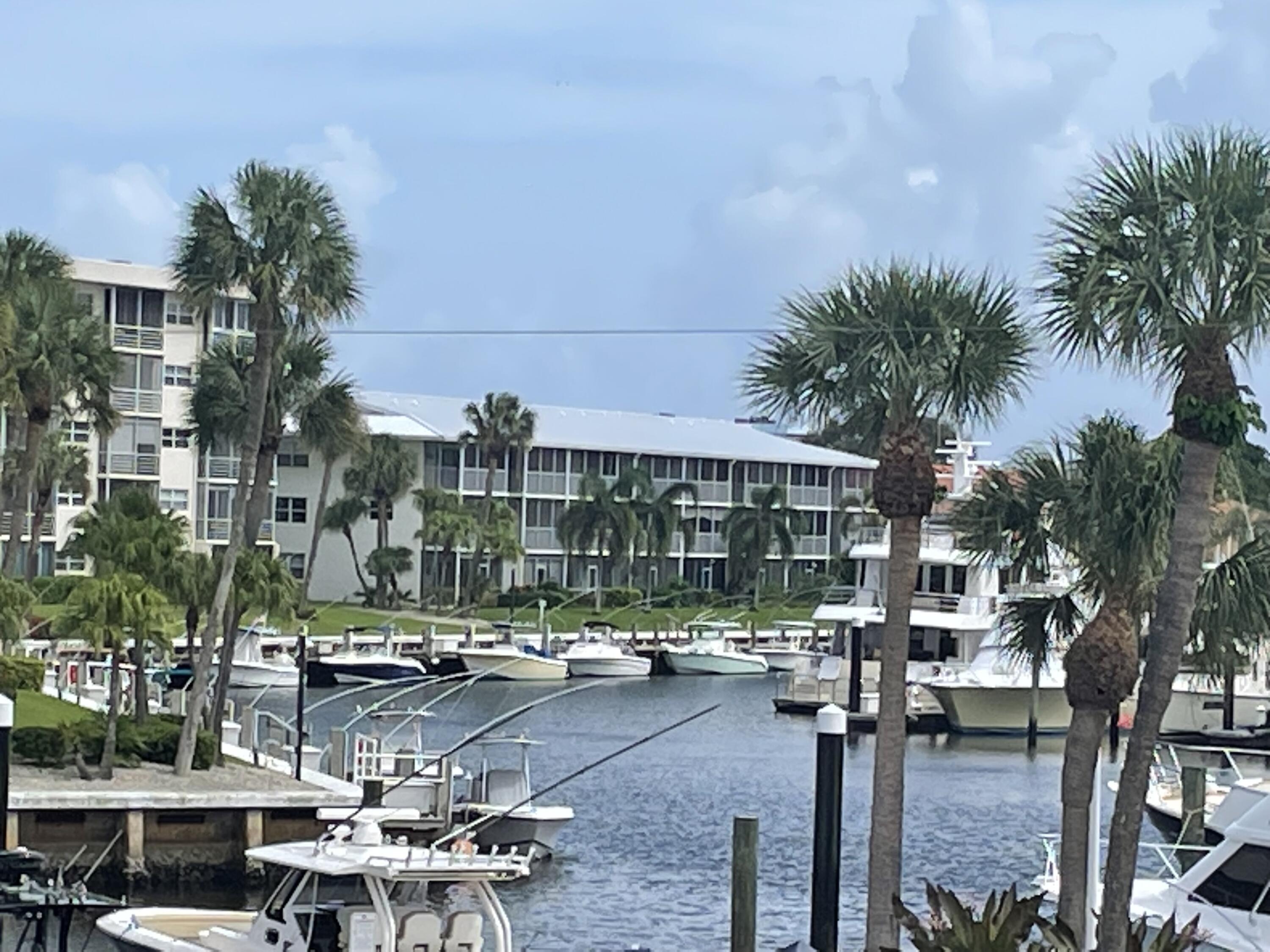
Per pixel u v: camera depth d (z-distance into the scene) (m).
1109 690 23.89
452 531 107.38
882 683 24.73
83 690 57.38
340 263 44.06
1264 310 20.69
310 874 24.77
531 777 54.72
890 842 24.41
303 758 46.25
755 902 25.03
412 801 39.94
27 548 93.12
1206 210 20.67
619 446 119.62
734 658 98.62
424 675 85.44
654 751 62.78
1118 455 25.45
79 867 36.97
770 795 52.31
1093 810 24.78
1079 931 23.64
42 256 64.50
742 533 119.00
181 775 41.34
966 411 25.22
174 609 47.34
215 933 25.95
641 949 26.89
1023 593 37.19
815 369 25.16
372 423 112.94
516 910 35.75
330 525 109.19
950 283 24.92
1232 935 25.09
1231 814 28.62
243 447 44.66
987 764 62.56
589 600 114.88
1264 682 66.88
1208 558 31.39
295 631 91.38
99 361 61.56
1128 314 20.84
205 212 43.38
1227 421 20.69
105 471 96.88
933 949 17.36
